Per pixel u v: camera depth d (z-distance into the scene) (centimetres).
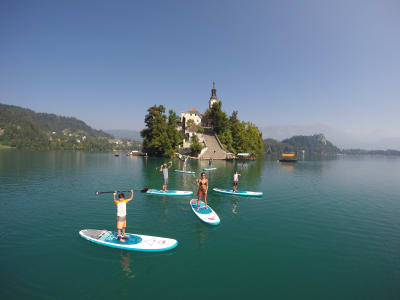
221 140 8231
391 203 1739
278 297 605
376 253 887
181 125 10112
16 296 583
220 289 633
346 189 2344
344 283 682
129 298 584
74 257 787
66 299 575
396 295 627
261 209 1462
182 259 797
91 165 4219
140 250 842
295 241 980
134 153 8469
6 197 1623
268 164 5744
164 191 1805
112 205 1434
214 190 1966
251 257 827
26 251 824
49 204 1441
